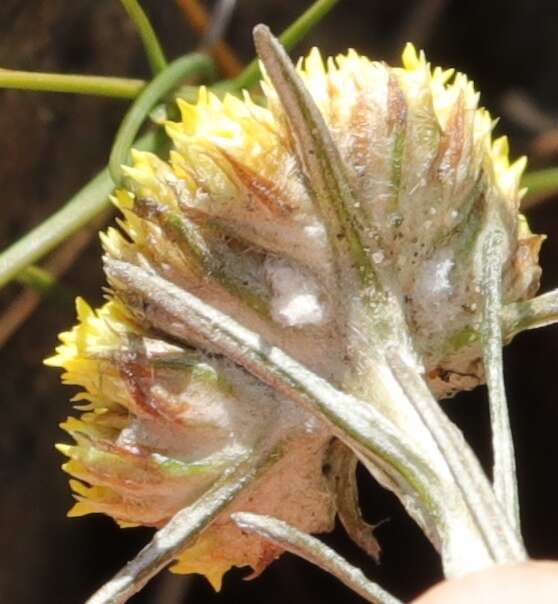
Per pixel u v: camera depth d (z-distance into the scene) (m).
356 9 0.26
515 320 0.13
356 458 0.13
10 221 0.22
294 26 0.16
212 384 0.13
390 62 0.26
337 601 0.26
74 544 0.25
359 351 0.13
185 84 0.18
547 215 0.24
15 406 0.24
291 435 0.13
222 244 0.13
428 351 0.13
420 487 0.12
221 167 0.13
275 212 0.13
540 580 0.11
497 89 0.26
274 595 0.26
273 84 0.12
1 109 0.22
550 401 0.25
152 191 0.13
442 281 0.13
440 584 0.11
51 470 0.24
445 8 0.26
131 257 0.13
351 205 0.12
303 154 0.12
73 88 0.16
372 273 0.13
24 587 0.24
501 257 0.13
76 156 0.23
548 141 0.24
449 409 0.25
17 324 0.21
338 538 0.25
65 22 0.22
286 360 0.12
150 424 0.13
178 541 0.12
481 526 0.12
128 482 0.13
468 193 0.13
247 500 0.13
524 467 0.26
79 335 0.13
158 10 0.23
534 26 0.26
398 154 0.13
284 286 0.13
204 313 0.12
